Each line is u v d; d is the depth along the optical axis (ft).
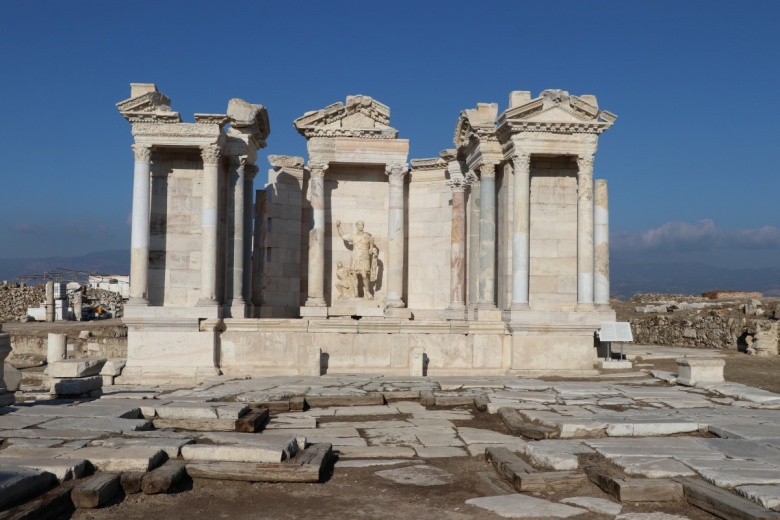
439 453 46.52
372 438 51.39
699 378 75.20
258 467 39.09
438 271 113.29
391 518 33.73
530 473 38.60
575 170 96.84
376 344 91.91
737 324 124.06
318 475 39.04
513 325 89.92
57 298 222.89
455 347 92.32
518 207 91.30
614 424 49.52
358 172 115.44
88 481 35.12
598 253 97.09
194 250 94.73
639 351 123.65
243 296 97.30
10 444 40.88
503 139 94.89
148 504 34.94
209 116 89.61
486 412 62.08
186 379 87.10
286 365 90.74
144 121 89.81
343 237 112.37
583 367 90.43
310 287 104.68
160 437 43.68
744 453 41.37
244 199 98.17
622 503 34.96
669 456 40.60
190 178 95.25
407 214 115.75
